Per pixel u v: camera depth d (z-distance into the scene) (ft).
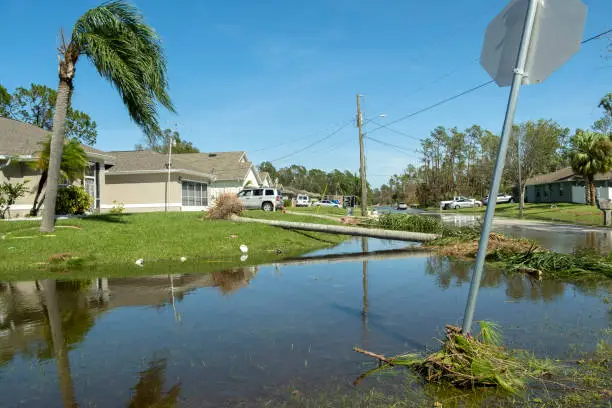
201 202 103.50
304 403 9.89
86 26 41.11
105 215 58.95
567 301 19.10
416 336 14.73
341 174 417.90
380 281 25.45
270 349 13.69
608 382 10.57
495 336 12.67
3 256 34.17
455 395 10.19
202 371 11.94
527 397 9.95
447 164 254.68
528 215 118.42
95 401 10.23
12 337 15.35
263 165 366.02
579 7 10.61
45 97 111.34
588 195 130.72
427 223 59.82
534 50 11.24
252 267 32.37
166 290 23.57
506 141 11.08
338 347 13.79
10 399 10.41
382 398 10.09
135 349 13.88
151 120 44.27
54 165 41.86
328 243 54.19
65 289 24.04
